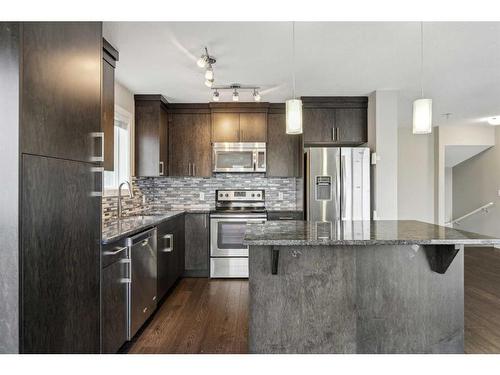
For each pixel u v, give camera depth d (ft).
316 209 12.81
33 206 4.58
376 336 7.02
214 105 14.42
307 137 13.78
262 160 14.43
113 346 7.07
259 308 6.80
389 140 12.60
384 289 7.03
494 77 11.21
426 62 9.86
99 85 6.64
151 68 10.28
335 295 6.89
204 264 13.99
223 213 13.92
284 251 6.81
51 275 5.02
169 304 10.78
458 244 6.50
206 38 8.19
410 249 7.09
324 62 9.79
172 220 12.01
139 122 13.35
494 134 20.26
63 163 5.35
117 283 7.27
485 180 20.92
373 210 12.76
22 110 4.35
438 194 20.51
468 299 11.03
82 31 5.98
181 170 14.69
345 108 13.73
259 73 10.73
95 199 6.45
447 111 16.34
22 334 4.37
